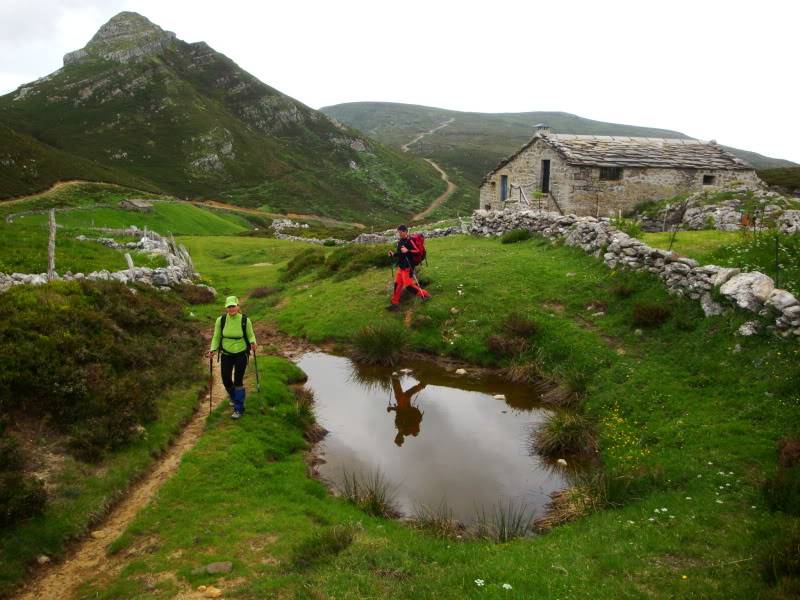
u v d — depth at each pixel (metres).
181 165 132.88
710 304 12.16
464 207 147.00
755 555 5.62
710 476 7.81
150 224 56.25
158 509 7.35
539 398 12.54
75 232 28.94
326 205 130.12
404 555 6.50
